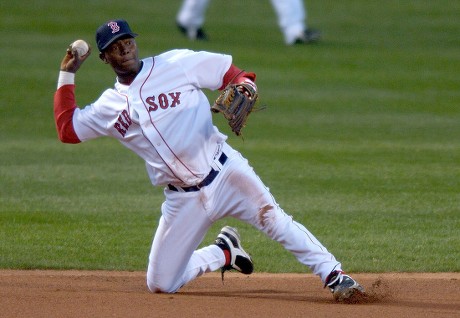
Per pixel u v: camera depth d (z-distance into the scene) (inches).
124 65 832.3
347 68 2987.2
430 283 981.2
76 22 3636.8
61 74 872.3
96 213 1392.7
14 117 2321.6
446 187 1566.2
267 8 4259.4
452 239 1223.5
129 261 1130.7
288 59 3117.6
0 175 1683.1
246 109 847.7
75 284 984.3
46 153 1916.8
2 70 2795.3
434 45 3422.7
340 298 850.8
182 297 888.3
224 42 3408.0
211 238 1270.9
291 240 859.4
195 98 853.2
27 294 878.4
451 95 2608.3
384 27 3796.8
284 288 973.2
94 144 2025.1
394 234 1254.9
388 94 2618.1
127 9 3993.6
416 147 1956.2
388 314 795.4
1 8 3833.7
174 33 3526.1
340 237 1238.9
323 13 4119.1
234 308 821.2
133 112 842.2
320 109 2421.3
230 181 863.1
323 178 1651.1
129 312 796.6
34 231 1278.3
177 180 863.1
